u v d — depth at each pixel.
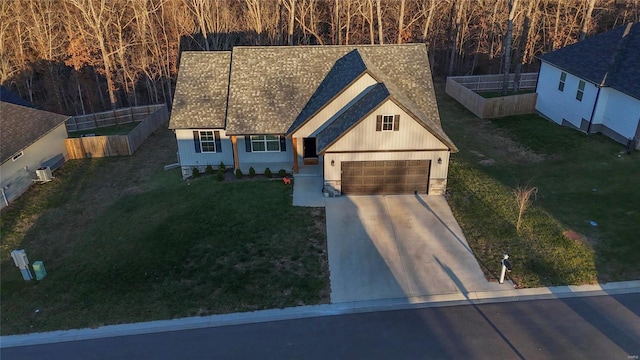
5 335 15.73
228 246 19.58
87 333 15.60
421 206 22.11
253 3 43.12
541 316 15.30
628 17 46.94
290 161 26.22
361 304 16.33
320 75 26.00
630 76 25.84
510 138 29.17
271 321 15.70
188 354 14.48
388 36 48.06
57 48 43.38
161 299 16.91
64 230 22.39
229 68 26.88
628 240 18.48
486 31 47.75
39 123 28.17
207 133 25.69
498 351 13.99
